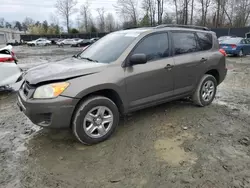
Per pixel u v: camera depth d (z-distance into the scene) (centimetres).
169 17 4644
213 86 516
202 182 267
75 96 321
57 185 266
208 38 507
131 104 384
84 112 332
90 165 302
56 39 5097
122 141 360
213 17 4634
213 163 301
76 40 4294
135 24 5106
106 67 355
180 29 456
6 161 314
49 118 322
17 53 2416
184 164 300
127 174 283
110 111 359
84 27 6881
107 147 344
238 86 738
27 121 452
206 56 486
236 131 395
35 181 273
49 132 398
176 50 441
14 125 434
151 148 339
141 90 390
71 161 311
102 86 343
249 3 4453
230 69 1090
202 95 498
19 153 334
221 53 521
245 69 1086
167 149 336
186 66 447
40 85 322
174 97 448
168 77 422
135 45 386
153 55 407
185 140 362
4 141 371
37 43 4500
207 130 397
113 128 366
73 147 346
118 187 262
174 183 266
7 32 6178
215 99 580
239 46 1590
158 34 419
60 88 316
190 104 525
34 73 353
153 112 475
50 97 314
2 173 288
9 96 628
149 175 280
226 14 4425
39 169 295
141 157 317
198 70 473
